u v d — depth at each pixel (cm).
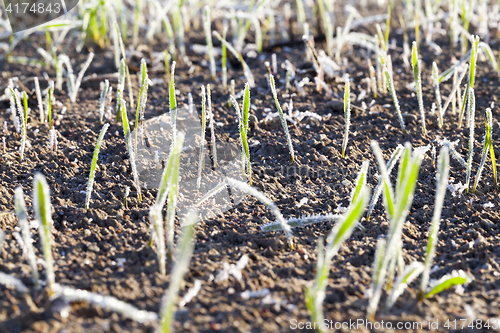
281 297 86
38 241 90
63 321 84
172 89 92
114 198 94
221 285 87
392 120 104
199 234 91
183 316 85
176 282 80
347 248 90
